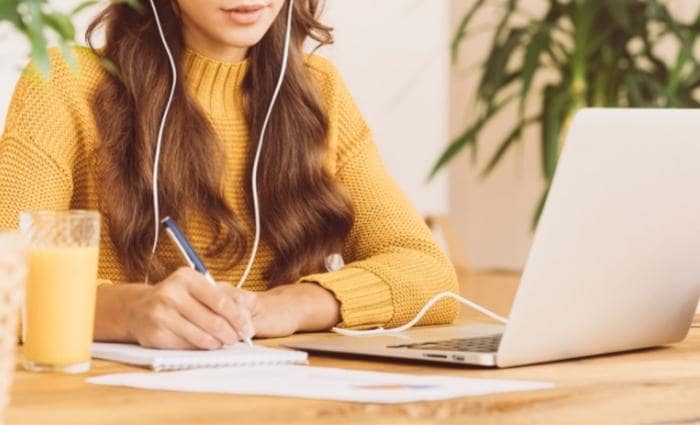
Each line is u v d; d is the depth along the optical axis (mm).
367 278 1833
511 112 5977
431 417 1078
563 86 4625
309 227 1981
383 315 1810
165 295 1462
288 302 1710
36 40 976
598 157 1361
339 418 1060
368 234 2057
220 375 1274
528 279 1352
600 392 1239
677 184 1485
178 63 1932
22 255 979
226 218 1921
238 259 1949
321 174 2004
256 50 1989
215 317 1461
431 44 5230
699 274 1597
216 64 1976
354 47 4961
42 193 1815
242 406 1100
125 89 1916
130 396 1146
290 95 1996
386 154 5137
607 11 4512
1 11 970
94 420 1030
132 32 1930
